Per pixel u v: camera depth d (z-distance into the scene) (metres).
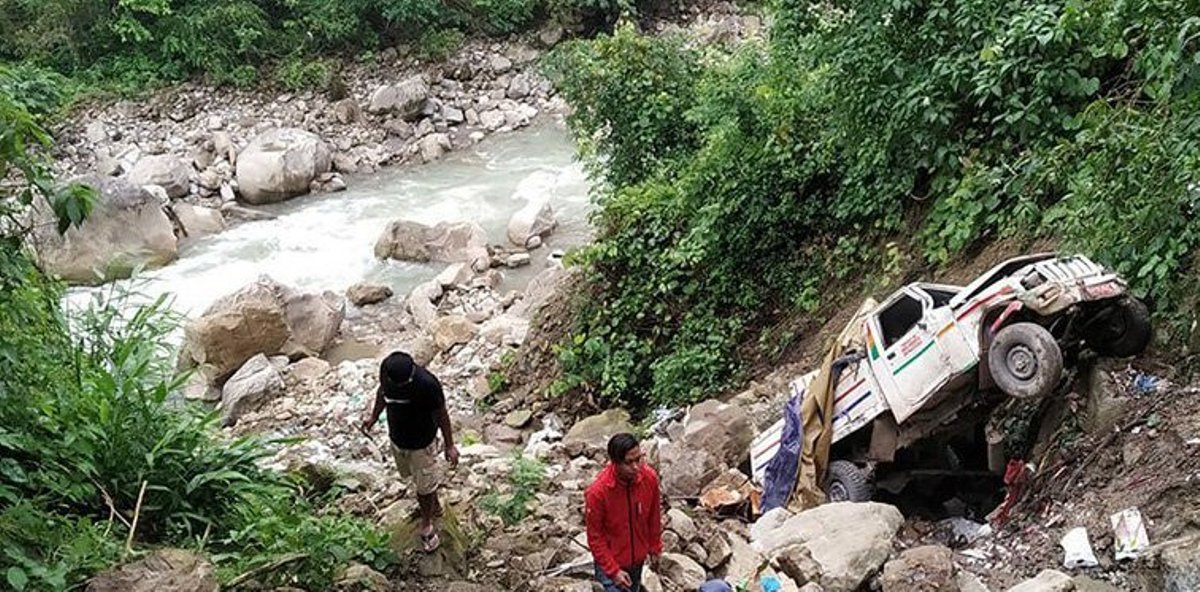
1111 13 8.41
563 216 22.48
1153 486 7.03
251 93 28.69
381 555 7.07
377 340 17.91
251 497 7.65
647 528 6.18
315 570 6.73
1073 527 7.25
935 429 8.10
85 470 6.88
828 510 7.72
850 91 11.25
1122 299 7.82
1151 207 7.61
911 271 11.02
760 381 12.12
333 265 20.80
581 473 10.50
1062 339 7.95
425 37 30.11
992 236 10.37
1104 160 7.81
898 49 10.97
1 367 6.60
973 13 10.30
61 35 28.41
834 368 8.70
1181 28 6.54
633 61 15.14
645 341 13.72
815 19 12.28
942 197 10.88
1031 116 9.83
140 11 28.67
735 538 7.86
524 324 16.58
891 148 11.23
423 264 20.80
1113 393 7.87
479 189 24.28
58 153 25.66
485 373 15.56
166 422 7.74
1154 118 7.71
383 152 26.72
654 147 15.10
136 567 5.82
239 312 16.42
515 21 30.92
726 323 13.08
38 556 6.01
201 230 22.22
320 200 24.14
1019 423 8.66
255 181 23.77
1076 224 8.41
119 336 8.61
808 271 12.73
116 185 20.39
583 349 13.98
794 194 12.93
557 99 28.94
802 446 8.78
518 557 7.54
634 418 13.28
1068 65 9.68
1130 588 6.54
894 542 7.66
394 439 6.99
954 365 7.64
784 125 12.80
